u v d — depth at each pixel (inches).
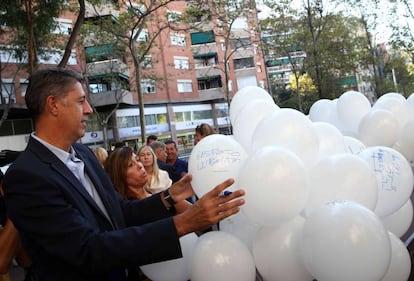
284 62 855.1
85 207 58.1
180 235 54.9
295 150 74.9
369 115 133.9
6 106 664.4
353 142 106.7
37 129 60.7
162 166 178.7
